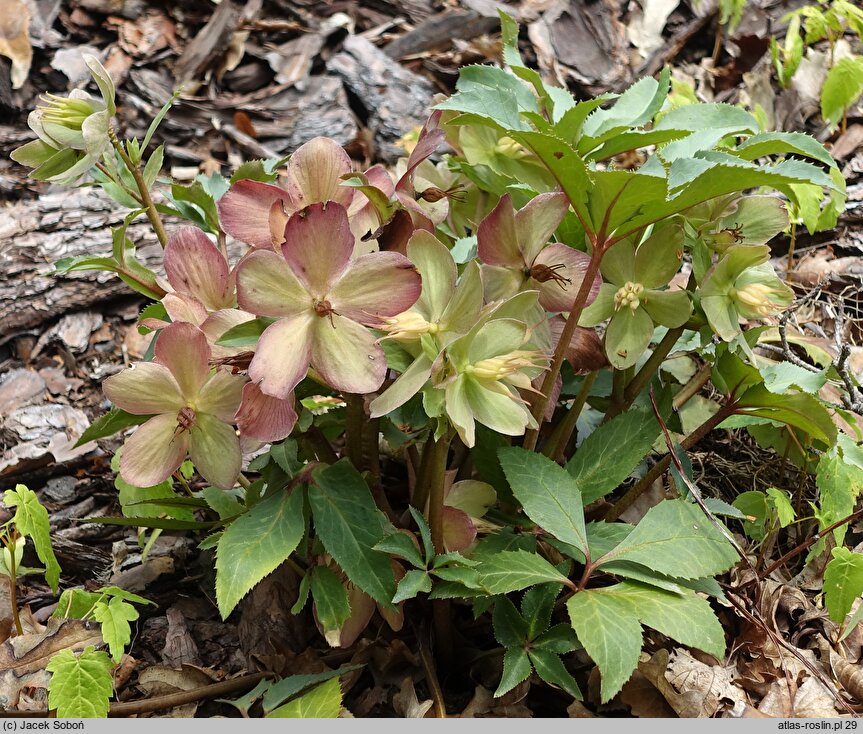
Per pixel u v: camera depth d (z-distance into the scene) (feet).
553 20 4.00
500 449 1.75
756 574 1.96
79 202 3.01
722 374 1.85
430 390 1.53
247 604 2.05
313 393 1.71
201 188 2.08
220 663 2.02
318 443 1.82
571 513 1.70
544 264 1.71
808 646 2.06
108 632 1.76
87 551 2.32
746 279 1.80
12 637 2.02
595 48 3.94
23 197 3.22
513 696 1.87
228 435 1.67
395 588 1.64
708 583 1.73
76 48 3.68
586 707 1.89
